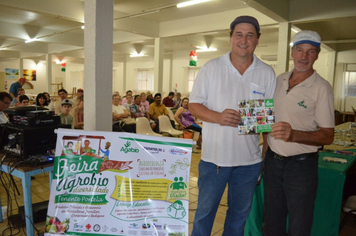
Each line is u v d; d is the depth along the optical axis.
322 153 2.86
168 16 7.46
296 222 1.63
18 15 7.66
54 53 12.75
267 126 1.45
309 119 1.63
